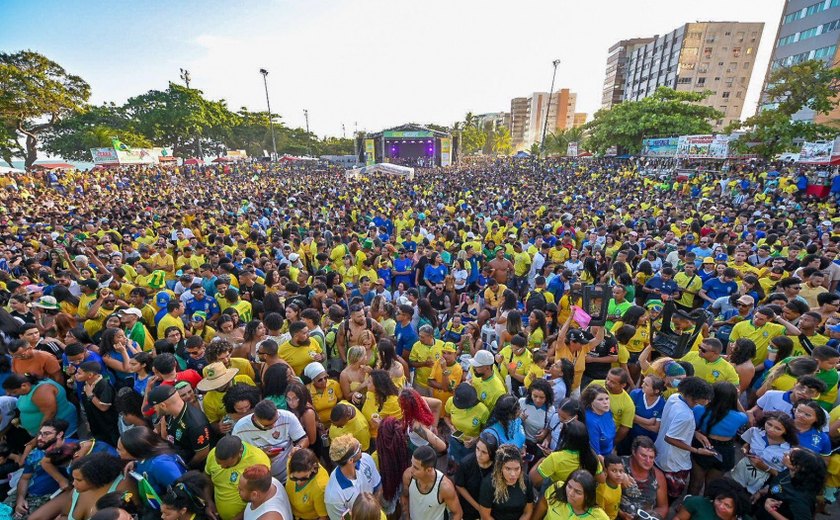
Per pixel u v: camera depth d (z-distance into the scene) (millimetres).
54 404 4625
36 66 41500
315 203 21719
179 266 10344
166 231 13906
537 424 4566
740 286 8000
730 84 79938
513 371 5488
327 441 4555
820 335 5516
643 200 20484
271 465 3883
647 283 8445
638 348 6258
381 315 7105
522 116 164625
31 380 4594
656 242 11203
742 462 4031
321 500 3541
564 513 3363
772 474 3791
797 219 14383
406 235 14070
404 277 10484
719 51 78125
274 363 4758
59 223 15117
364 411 4660
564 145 71188
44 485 4141
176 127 59656
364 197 23562
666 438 4078
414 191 27266
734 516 3363
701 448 4074
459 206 20219
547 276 9070
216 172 44031
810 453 3463
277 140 83812
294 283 8047
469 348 6953
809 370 4344
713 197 20906
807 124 25172
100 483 3281
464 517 3982
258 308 7137
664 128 39281
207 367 4543
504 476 3381
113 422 4805
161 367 4375
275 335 5797
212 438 4324
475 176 40219
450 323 7430
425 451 3408
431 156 68875
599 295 5629
